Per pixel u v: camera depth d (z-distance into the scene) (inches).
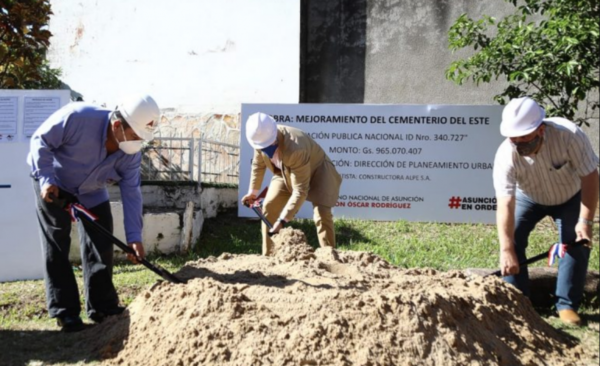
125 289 242.8
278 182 247.8
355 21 464.4
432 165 348.2
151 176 358.6
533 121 186.7
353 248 301.9
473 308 178.7
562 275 210.2
